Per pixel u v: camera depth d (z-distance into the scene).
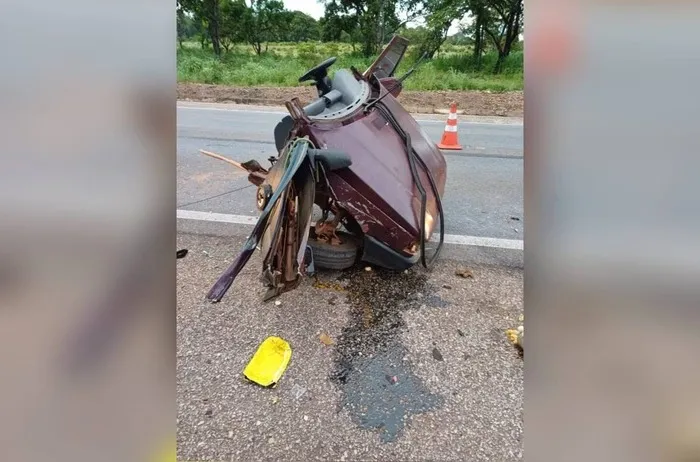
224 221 4.09
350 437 1.94
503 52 15.96
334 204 2.94
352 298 2.93
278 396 2.16
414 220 2.87
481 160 6.27
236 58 18.83
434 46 17.23
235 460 1.83
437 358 2.40
